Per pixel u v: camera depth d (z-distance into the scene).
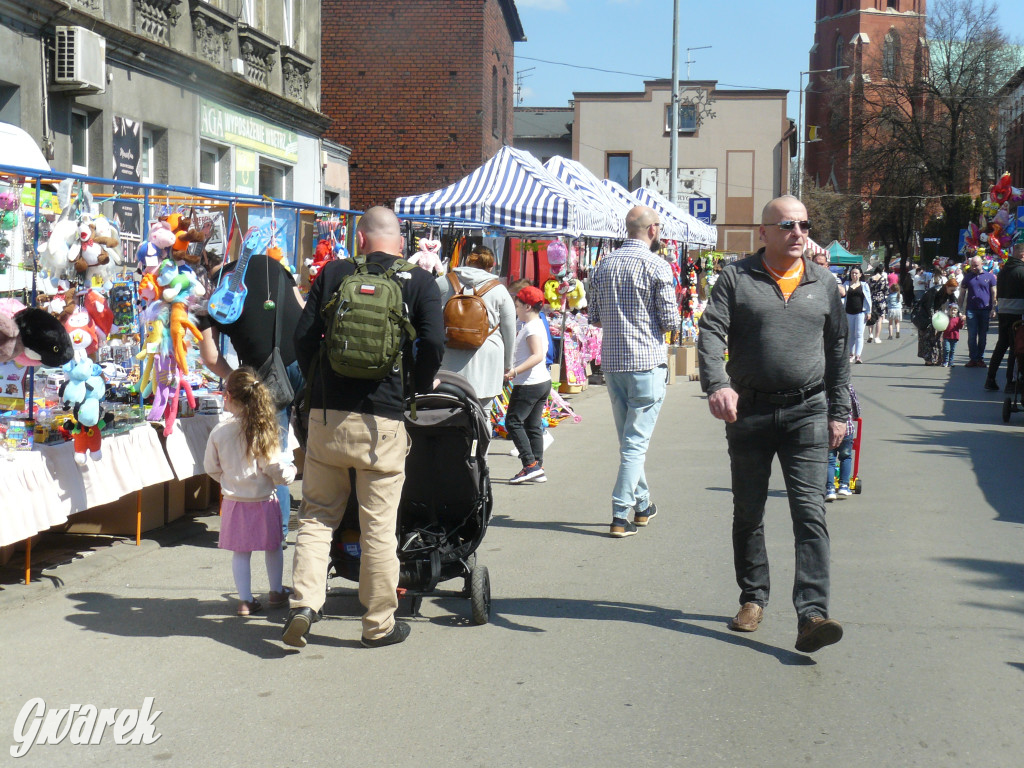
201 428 7.74
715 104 56.38
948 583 6.33
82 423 6.25
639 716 4.40
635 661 5.05
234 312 6.55
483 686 4.74
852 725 4.31
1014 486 9.33
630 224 7.73
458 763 3.96
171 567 6.73
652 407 7.62
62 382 6.26
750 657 5.11
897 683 4.77
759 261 5.21
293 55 19.14
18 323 5.92
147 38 14.01
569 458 10.99
